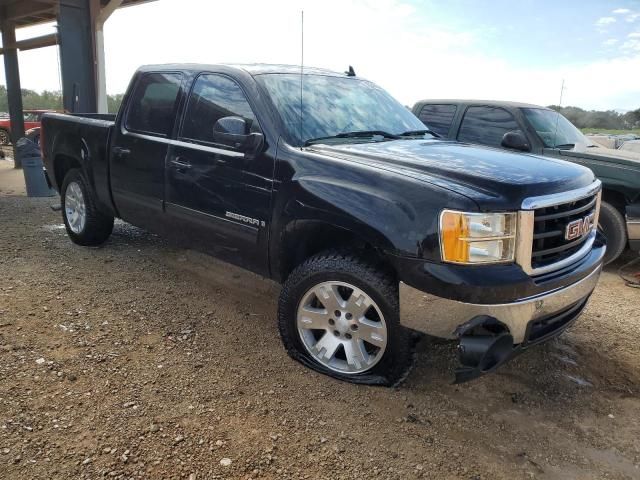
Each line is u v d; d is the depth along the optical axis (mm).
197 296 4590
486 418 3139
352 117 4160
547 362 3842
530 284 2848
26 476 2416
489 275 2785
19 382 3096
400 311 3012
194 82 4328
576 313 3439
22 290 4402
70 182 5723
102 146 5066
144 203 4680
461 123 7375
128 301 4359
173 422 2867
